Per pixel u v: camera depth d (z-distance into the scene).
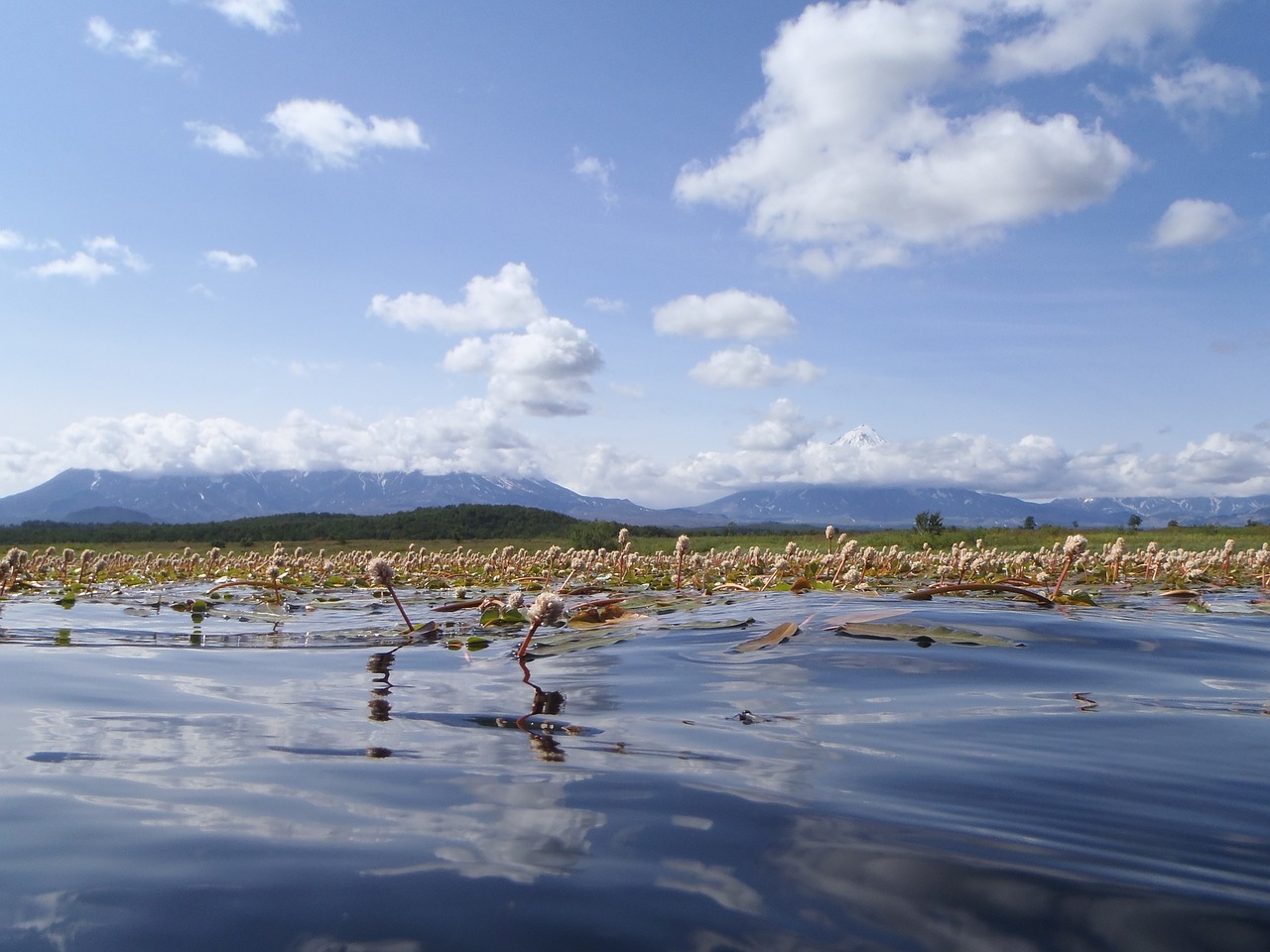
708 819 1.49
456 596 8.23
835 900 1.13
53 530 76.69
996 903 1.12
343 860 1.29
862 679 2.98
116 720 2.44
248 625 5.69
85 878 1.22
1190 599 7.19
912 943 1.01
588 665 3.52
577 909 1.11
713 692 2.81
